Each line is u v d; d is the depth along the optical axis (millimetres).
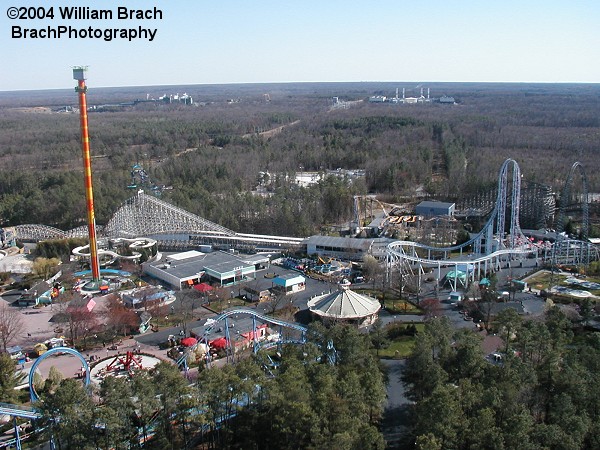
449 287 194500
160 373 102938
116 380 98938
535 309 169250
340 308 162375
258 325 159000
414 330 154625
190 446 103750
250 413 101312
